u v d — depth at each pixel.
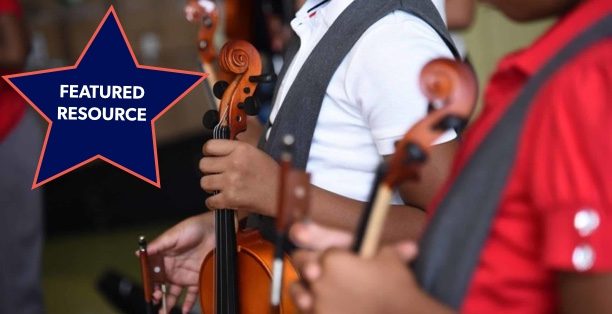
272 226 1.95
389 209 1.88
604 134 1.39
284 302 1.84
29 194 3.04
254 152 1.86
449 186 1.51
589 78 1.41
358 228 1.50
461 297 1.46
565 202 1.40
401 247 1.51
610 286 1.39
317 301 1.47
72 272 4.58
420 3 1.91
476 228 1.45
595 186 1.39
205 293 1.97
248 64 1.92
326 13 1.94
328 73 1.89
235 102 1.92
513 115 1.44
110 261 4.72
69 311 4.02
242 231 1.94
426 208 1.85
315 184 1.91
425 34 1.88
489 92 1.50
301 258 1.52
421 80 1.48
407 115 1.83
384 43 1.86
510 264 1.45
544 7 1.48
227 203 1.86
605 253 1.39
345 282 1.46
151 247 2.04
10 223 3.03
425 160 1.47
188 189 5.20
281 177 1.48
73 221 5.21
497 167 1.45
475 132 1.50
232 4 2.98
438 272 1.47
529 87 1.44
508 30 4.16
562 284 1.42
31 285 3.07
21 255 3.06
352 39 1.89
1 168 3.00
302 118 1.91
